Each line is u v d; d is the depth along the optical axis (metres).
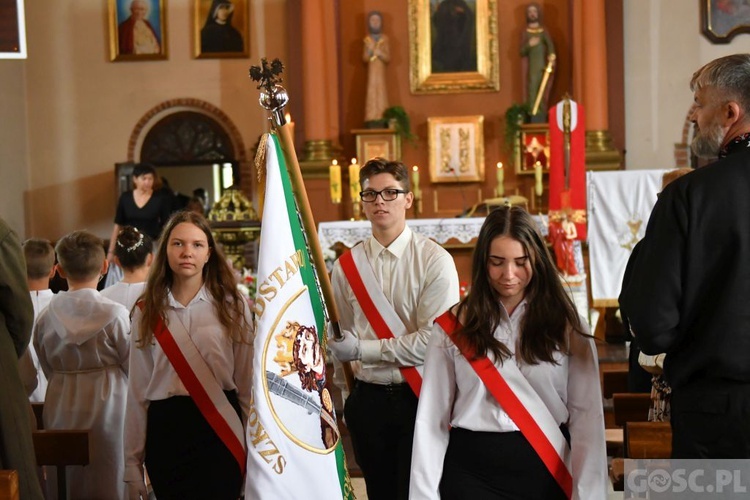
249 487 2.65
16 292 3.04
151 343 3.13
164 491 3.13
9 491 2.49
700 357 2.36
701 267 2.36
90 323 3.70
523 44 10.87
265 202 2.77
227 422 3.09
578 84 10.88
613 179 7.98
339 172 9.17
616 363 7.11
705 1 10.99
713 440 2.36
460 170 11.04
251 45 11.76
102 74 11.92
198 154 11.88
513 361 2.56
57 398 3.76
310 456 2.71
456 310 2.65
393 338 3.21
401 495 3.26
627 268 2.98
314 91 11.10
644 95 11.12
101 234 11.95
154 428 3.13
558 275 2.61
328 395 2.85
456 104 11.20
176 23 11.82
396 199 3.28
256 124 11.76
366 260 3.32
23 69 11.93
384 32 11.27
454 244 8.35
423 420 2.61
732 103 2.44
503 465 2.53
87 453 3.23
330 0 11.23
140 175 9.62
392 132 10.89
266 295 2.72
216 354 3.12
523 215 2.59
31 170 11.97
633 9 11.13
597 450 2.53
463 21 11.18
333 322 3.08
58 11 11.93
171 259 3.12
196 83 11.83
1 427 2.99
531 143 10.83
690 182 2.39
